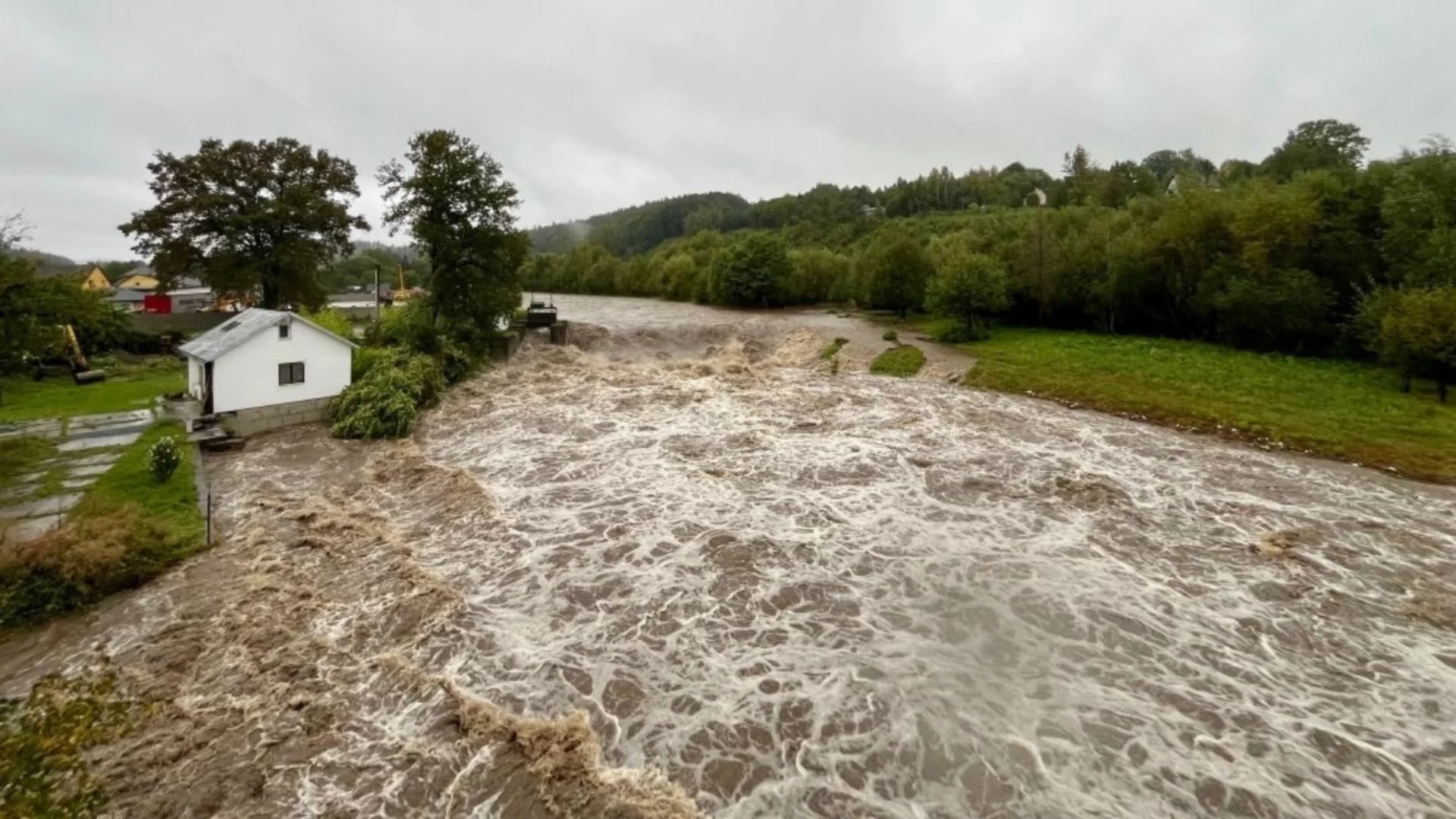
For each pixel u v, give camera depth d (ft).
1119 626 39.37
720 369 117.39
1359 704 32.99
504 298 120.26
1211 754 29.63
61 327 68.69
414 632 38.91
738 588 43.83
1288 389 85.05
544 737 30.09
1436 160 96.68
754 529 52.34
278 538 50.96
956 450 70.90
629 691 33.94
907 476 63.57
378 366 88.94
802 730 31.12
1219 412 78.54
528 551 49.16
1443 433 68.28
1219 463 66.18
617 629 39.32
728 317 176.76
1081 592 43.14
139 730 30.81
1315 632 38.88
